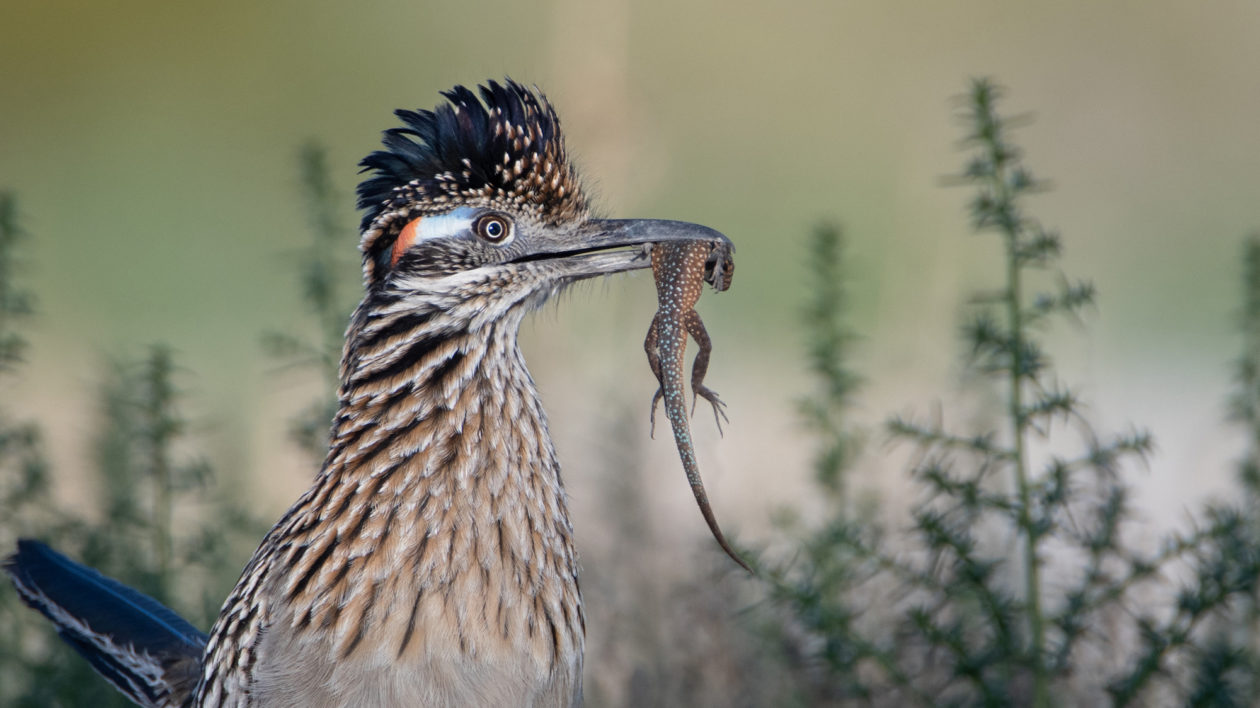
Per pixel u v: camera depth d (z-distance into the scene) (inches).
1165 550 359.6
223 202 1175.6
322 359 426.6
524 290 310.8
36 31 1331.2
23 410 599.2
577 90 548.1
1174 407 677.3
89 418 498.9
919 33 1283.2
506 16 1368.1
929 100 1226.0
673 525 483.5
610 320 552.1
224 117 1315.2
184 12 1352.1
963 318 436.1
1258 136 1141.7
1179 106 1167.6
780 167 1162.0
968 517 357.7
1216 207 1040.2
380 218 310.2
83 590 365.7
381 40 1366.9
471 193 309.1
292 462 559.8
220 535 428.1
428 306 305.7
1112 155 1117.1
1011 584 419.2
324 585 289.0
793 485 508.1
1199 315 852.0
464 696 286.5
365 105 1341.0
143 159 1249.4
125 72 1323.8
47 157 1264.8
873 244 915.4
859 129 1194.0
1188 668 374.6
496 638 289.0
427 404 299.3
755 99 1237.7
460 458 295.9
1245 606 392.2
